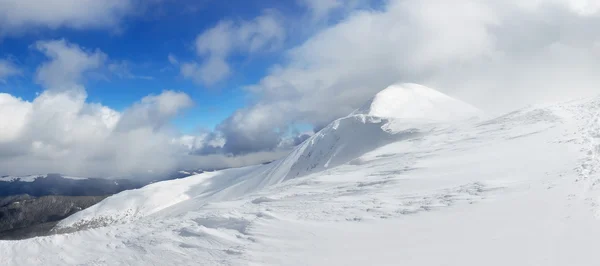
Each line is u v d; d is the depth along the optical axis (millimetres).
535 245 12922
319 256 17609
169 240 25203
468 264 12805
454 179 27031
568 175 20469
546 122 39281
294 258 18094
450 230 17078
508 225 15742
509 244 13617
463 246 14648
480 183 23859
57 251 28234
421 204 22688
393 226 19844
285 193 38094
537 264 11414
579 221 13945
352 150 93688
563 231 13469
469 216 18391
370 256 16141
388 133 87375
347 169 47750
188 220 30328
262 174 119625
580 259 10992
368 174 38188
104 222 125875
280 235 21953
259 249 20312
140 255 23750
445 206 21141
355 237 19375
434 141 48875
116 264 23266
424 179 29172
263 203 34594
